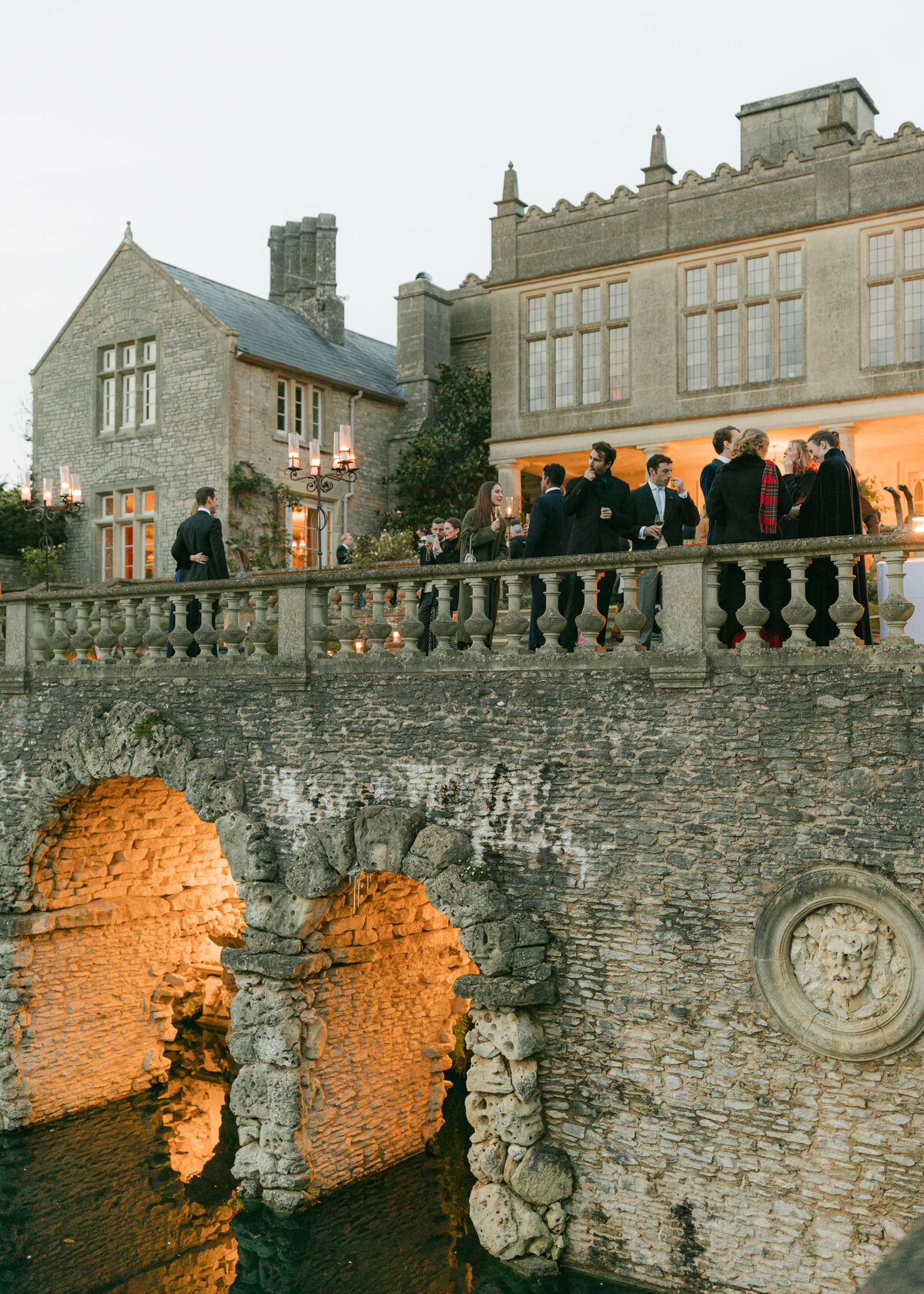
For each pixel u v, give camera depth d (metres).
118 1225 11.84
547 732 9.84
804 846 8.67
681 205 19.36
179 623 12.36
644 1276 9.30
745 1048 8.91
